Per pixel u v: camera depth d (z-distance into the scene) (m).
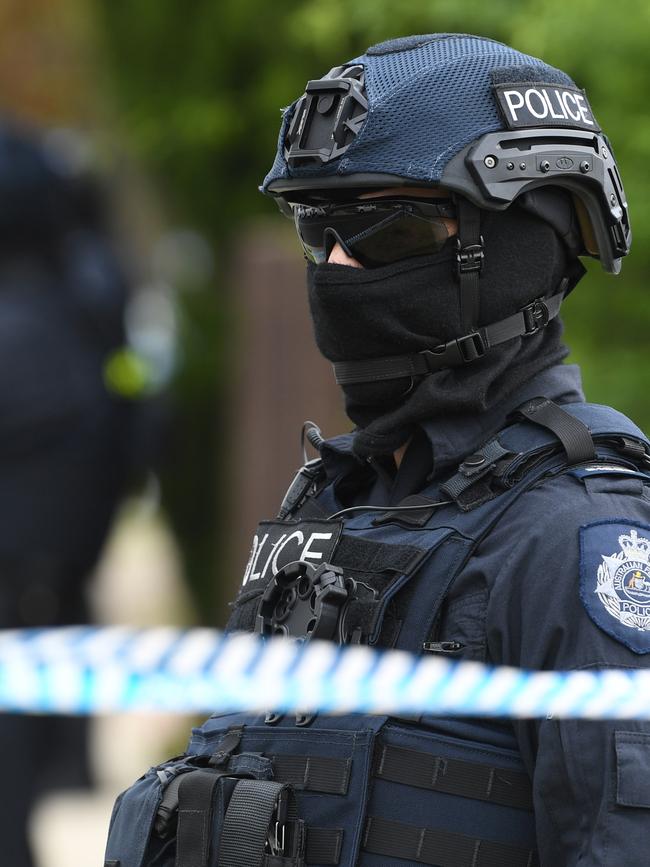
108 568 24.75
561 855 6.71
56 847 20.47
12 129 18.14
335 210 7.66
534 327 7.79
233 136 21.12
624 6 14.09
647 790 6.41
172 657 5.77
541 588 6.84
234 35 20.62
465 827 6.87
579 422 7.38
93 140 21.56
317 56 19.67
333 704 5.89
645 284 14.38
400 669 6.16
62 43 22.00
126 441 18.77
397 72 7.62
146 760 22.58
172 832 7.38
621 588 6.74
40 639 5.77
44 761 16.69
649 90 14.14
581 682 6.39
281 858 6.93
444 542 7.17
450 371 7.66
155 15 21.28
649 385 14.39
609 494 7.07
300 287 18.39
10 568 17.45
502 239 7.65
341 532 7.49
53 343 17.64
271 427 18.44
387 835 6.89
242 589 7.92
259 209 21.62
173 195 21.88
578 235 8.04
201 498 23.14
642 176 14.00
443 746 6.93
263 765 7.22
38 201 17.94
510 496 7.21
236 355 20.59
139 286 21.48
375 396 7.80
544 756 6.66
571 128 7.71
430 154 7.41
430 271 7.58
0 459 17.36
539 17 14.66
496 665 6.91
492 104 7.55
